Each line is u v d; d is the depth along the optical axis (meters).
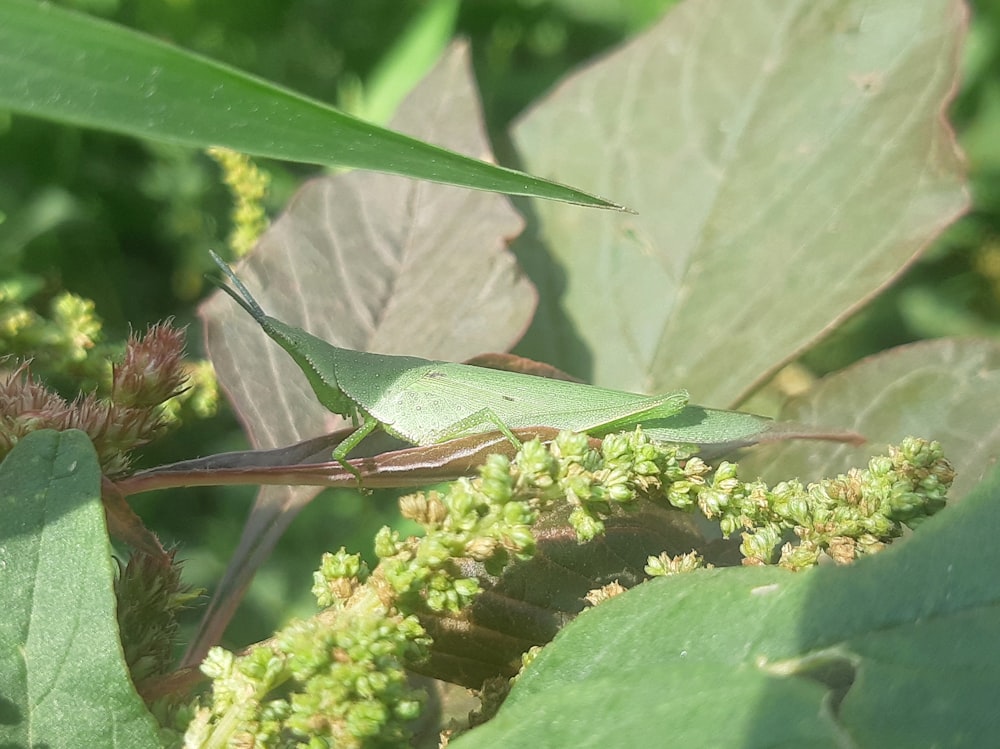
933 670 0.05
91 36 0.06
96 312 0.14
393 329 0.10
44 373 0.09
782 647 0.05
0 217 0.12
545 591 0.07
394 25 0.18
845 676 0.06
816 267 0.10
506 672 0.07
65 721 0.06
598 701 0.05
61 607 0.06
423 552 0.06
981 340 0.09
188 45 0.17
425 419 0.09
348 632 0.06
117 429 0.07
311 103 0.06
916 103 0.10
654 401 0.09
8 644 0.06
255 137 0.06
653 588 0.06
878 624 0.05
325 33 0.18
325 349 0.09
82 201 0.15
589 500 0.07
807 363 0.15
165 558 0.07
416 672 0.07
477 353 0.09
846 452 0.09
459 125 0.10
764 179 0.10
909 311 0.15
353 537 0.13
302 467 0.07
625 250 0.10
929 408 0.09
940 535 0.06
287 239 0.10
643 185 0.10
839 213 0.10
